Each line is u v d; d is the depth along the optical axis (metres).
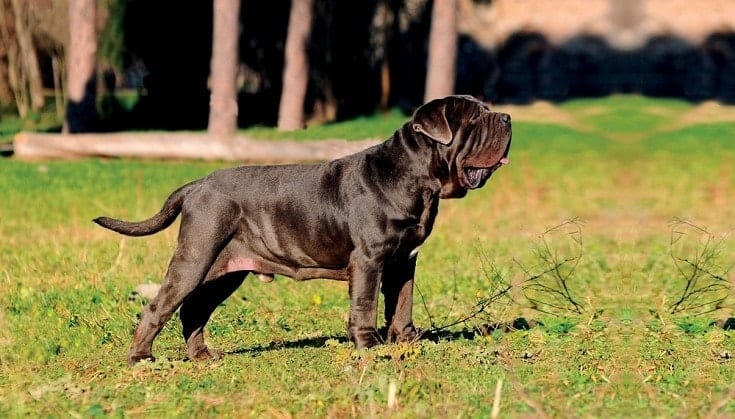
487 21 42.75
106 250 16.59
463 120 9.52
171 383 9.05
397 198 9.55
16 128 46.16
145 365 9.55
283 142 33.12
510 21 39.75
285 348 10.60
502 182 26.11
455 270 15.24
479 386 8.57
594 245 16.33
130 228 10.01
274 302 13.59
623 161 19.20
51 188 26.94
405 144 9.60
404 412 7.81
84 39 38.69
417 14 47.41
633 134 17.00
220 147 33.81
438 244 18.06
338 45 46.12
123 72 46.50
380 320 12.52
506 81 40.66
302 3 39.59
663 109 17.08
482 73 42.97
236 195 9.88
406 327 10.06
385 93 46.41
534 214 21.66
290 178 9.89
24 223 21.09
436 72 37.28
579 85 17.41
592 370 9.17
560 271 14.35
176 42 44.19
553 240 17.88
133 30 43.62
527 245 17.19
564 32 19.28
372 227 9.55
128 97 48.81
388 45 46.59
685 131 28.17
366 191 9.62
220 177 9.97
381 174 9.62
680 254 15.19
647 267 14.45
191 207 9.82
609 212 20.36
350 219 9.62
